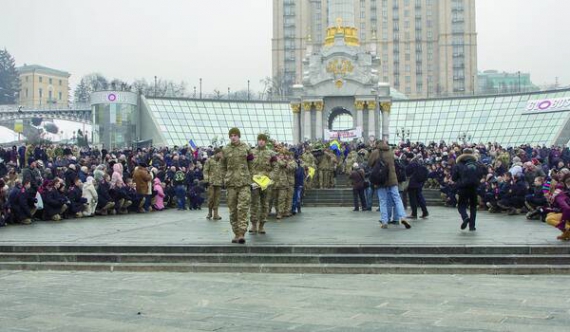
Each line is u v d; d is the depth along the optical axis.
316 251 14.71
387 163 19.22
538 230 18.25
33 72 186.12
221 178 23.36
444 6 157.50
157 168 33.81
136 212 28.28
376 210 28.88
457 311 9.42
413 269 13.44
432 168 35.56
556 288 11.46
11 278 13.16
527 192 24.42
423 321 8.77
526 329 8.28
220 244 15.34
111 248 15.43
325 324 8.63
